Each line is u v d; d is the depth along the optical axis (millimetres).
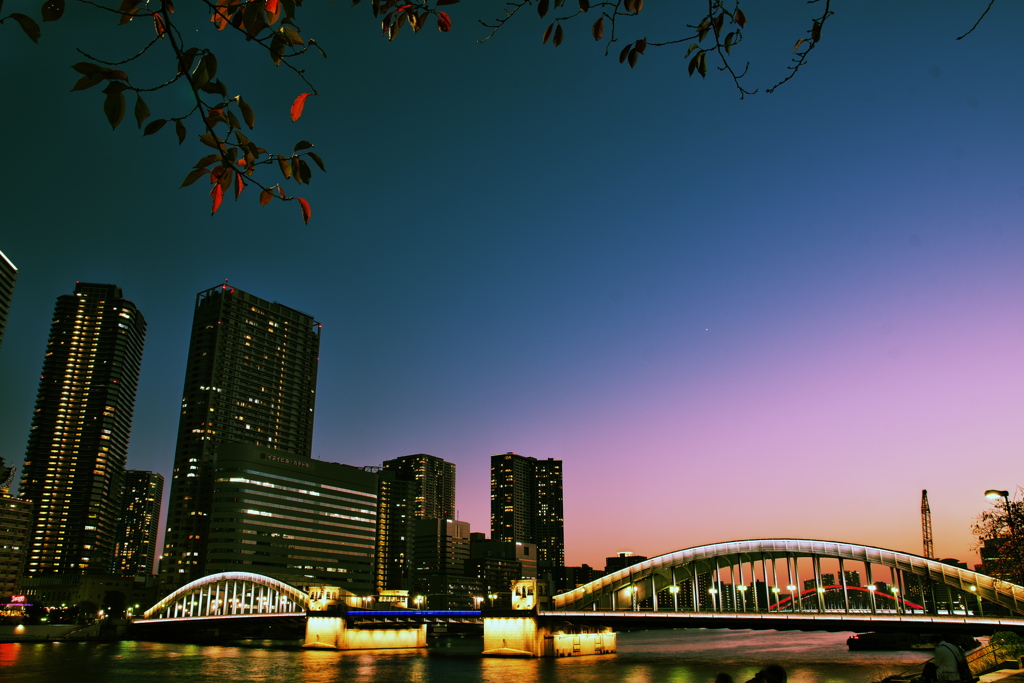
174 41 5273
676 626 148625
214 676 117688
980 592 129250
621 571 175875
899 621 122438
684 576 171750
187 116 5504
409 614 177625
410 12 6715
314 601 194250
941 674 24375
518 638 157125
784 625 133875
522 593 160750
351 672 125312
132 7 5113
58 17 4961
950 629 117438
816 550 154750
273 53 5672
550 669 129875
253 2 5465
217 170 5969
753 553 161000
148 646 198750
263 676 118000
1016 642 43812
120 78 5125
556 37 7254
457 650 192125
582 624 171750
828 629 129000
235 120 5684
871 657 146250
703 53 7543
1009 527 45344
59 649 180875
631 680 110438
